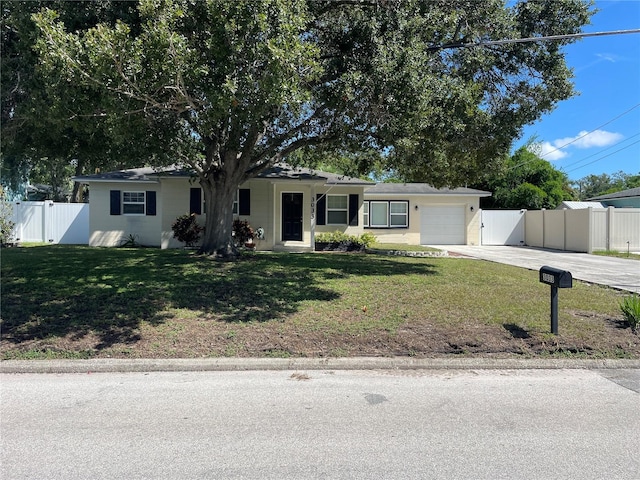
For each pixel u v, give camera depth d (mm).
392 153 11898
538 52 10414
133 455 3504
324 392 4891
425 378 5387
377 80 7539
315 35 8883
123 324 6633
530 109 10781
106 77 6309
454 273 11312
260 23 6023
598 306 8117
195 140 10789
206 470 3289
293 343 6199
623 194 27453
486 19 9508
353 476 3217
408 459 3459
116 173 18859
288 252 15953
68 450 3582
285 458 3467
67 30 7859
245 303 7680
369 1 8352
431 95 7988
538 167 29844
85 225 20656
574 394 4898
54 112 7023
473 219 23891
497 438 3826
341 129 9391
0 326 6504
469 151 11055
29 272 9609
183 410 4387
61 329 6434
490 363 5816
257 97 6379
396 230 22984
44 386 5039
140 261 11258
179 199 17047
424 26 8406
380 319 7070
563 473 3281
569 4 9992
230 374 5477
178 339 6219
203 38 6781
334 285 9141
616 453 3588
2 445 3664
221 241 12242
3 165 17094
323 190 19562
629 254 18812
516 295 8781
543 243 23000
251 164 12117
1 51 8695
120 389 4949
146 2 5945
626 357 6020
